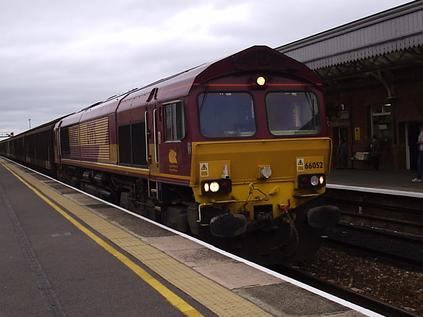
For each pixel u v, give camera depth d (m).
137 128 11.83
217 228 8.27
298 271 9.45
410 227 12.45
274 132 9.04
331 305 5.22
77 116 20.28
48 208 13.38
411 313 7.01
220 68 8.69
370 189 14.43
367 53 18.77
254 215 8.98
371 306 7.62
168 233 9.35
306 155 9.28
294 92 9.27
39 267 7.15
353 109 26.03
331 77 23.80
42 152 32.66
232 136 8.73
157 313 5.19
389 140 24.06
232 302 5.39
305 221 9.33
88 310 5.36
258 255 9.19
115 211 12.34
